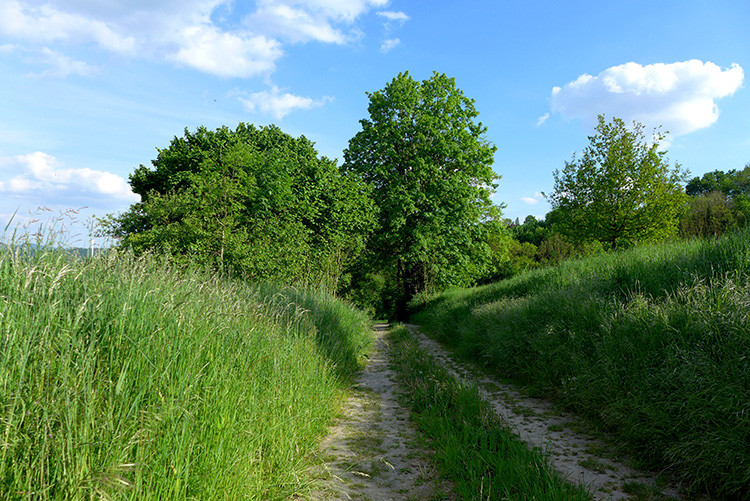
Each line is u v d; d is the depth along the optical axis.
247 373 4.11
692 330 4.55
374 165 26.06
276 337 5.64
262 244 13.35
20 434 2.00
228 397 3.38
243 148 14.94
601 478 3.60
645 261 8.38
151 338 2.94
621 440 4.39
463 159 25.34
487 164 26.41
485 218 27.41
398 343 13.57
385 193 25.34
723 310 4.52
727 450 3.20
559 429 4.96
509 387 7.25
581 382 5.48
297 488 3.29
